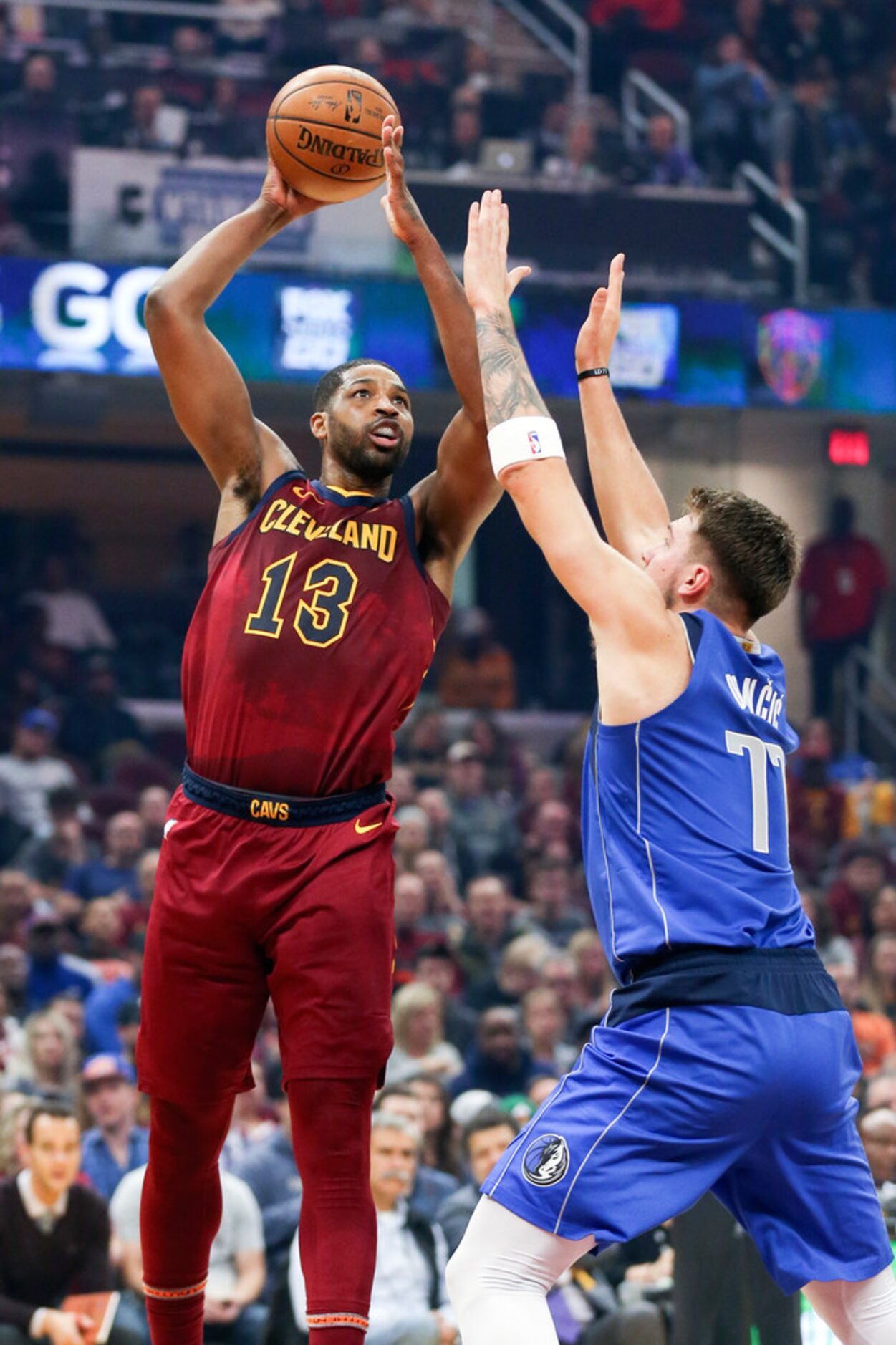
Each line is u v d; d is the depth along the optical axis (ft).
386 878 15.96
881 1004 46.55
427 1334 27.07
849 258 70.69
